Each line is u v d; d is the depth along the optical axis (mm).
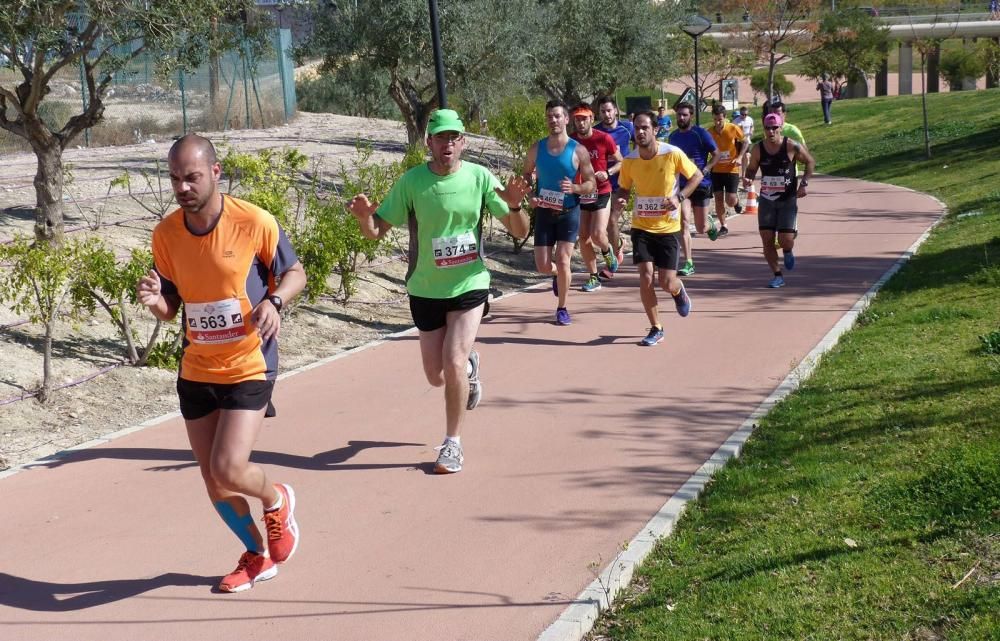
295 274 4559
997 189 18984
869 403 6816
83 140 22547
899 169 26109
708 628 4125
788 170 11508
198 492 5965
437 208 6023
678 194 9375
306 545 5203
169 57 11102
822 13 49906
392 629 4348
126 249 11289
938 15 53500
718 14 46344
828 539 4781
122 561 5070
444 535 5277
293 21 22281
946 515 4836
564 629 4242
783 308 10539
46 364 7645
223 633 4359
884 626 3975
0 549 5246
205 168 4289
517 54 20250
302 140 22578
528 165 9688
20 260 7879
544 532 5281
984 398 6504
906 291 10820
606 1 25922
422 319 6203
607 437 6742
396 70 20141
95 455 6629
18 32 9898
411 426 7062
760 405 7281
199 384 4555
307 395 7906
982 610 3971
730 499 5543
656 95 52812
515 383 8086
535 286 12414
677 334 9586
